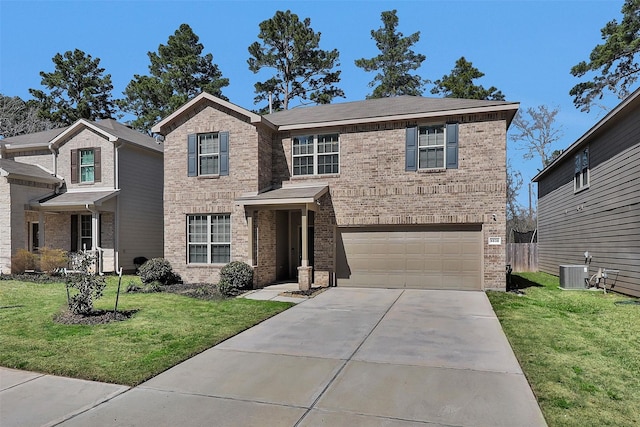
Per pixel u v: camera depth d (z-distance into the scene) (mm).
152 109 32062
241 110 13586
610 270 12820
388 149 13250
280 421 3965
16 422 3971
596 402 4316
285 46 31703
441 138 12930
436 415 4066
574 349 6219
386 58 34531
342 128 13719
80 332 7207
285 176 14375
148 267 13430
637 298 11086
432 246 12891
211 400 4480
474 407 4246
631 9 24953
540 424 3869
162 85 31109
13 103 34688
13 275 15133
